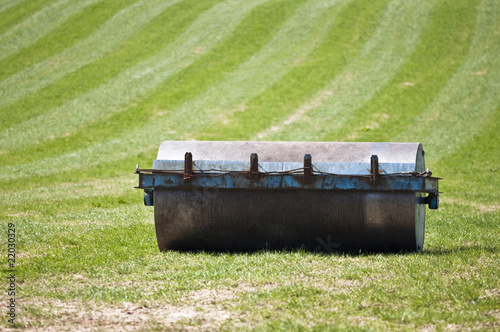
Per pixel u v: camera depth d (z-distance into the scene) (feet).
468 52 167.84
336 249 39.29
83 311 27.58
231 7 209.97
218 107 141.38
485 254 38.01
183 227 39.55
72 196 77.05
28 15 213.25
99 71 167.43
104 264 37.01
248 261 36.37
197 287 31.12
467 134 120.16
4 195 78.59
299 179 37.37
